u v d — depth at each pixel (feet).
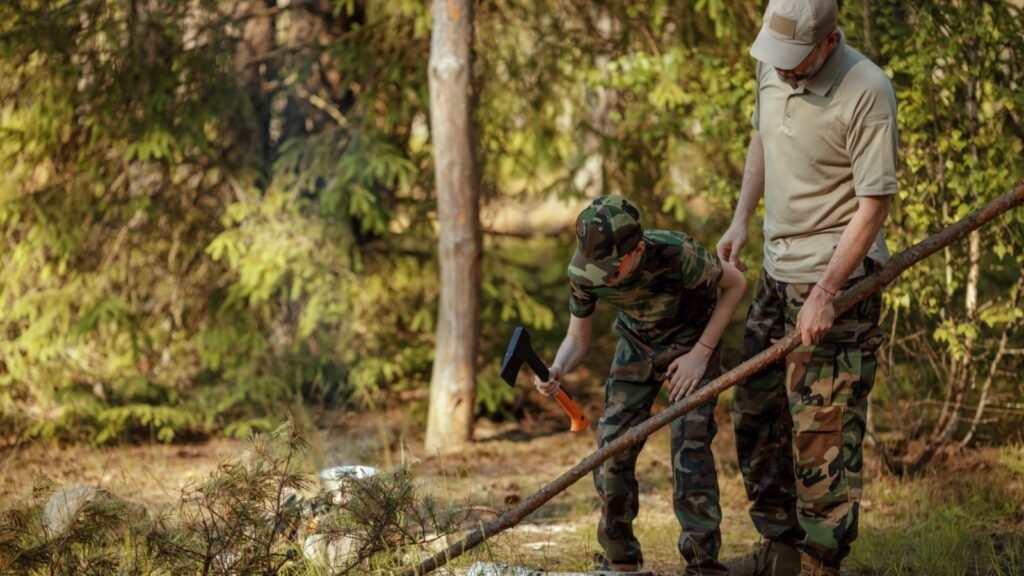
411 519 12.40
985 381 20.63
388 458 21.40
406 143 27.02
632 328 12.89
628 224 11.62
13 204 24.75
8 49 23.95
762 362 11.43
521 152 27.12
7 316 25.26
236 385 25.73
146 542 11.78
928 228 19.10
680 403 11.61
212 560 11.53
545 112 26.53
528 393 28.27
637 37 25.67
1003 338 19.45
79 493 14.61
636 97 26.58
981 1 18.84
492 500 18.29
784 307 12.13
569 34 26.40
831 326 11.12
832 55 11.15
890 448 20.31
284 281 26.35
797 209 11.79
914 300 20.40
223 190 26.81
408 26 25.91
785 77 11.23
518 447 23.81
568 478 11.82
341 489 12.16
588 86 26.55
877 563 14.24
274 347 26.68
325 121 27.76
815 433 11.72
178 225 26.45
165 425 24.63
